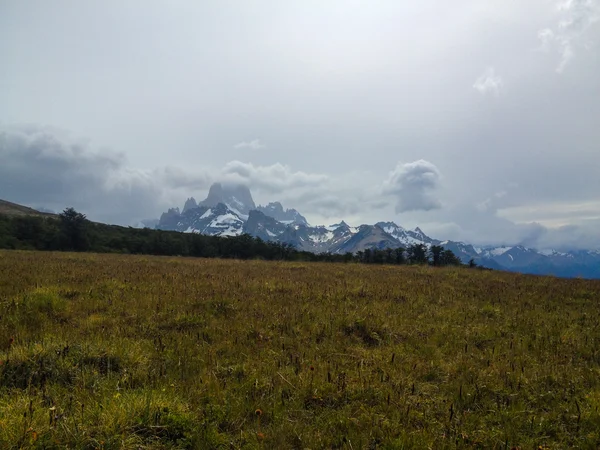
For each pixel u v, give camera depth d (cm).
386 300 1222
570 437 478
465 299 1298
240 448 432
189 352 706
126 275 1562
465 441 462
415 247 6356
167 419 457
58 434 410
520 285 1719
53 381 552
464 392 591
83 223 6469
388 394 549
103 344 680
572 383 630
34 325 809
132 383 563
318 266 2491
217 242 7669
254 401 536
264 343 788
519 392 594
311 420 502
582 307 1241
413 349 793
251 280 1549
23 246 5491
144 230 8294
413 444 445
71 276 1432
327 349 763
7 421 415
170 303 1058
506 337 897
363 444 445
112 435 417
